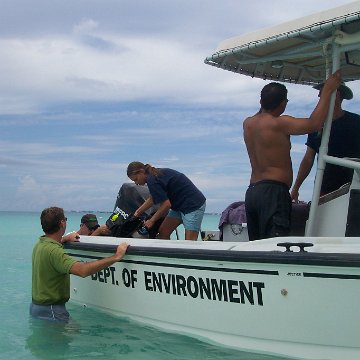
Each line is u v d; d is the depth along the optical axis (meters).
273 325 3.57
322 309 3.37
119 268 4.65
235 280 3.72
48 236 4.97
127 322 4.63
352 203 3.84
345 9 3.68
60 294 4.86
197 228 5.29
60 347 4.14
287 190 4.11
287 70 5.46
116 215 5.55
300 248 3.43
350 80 5.52
